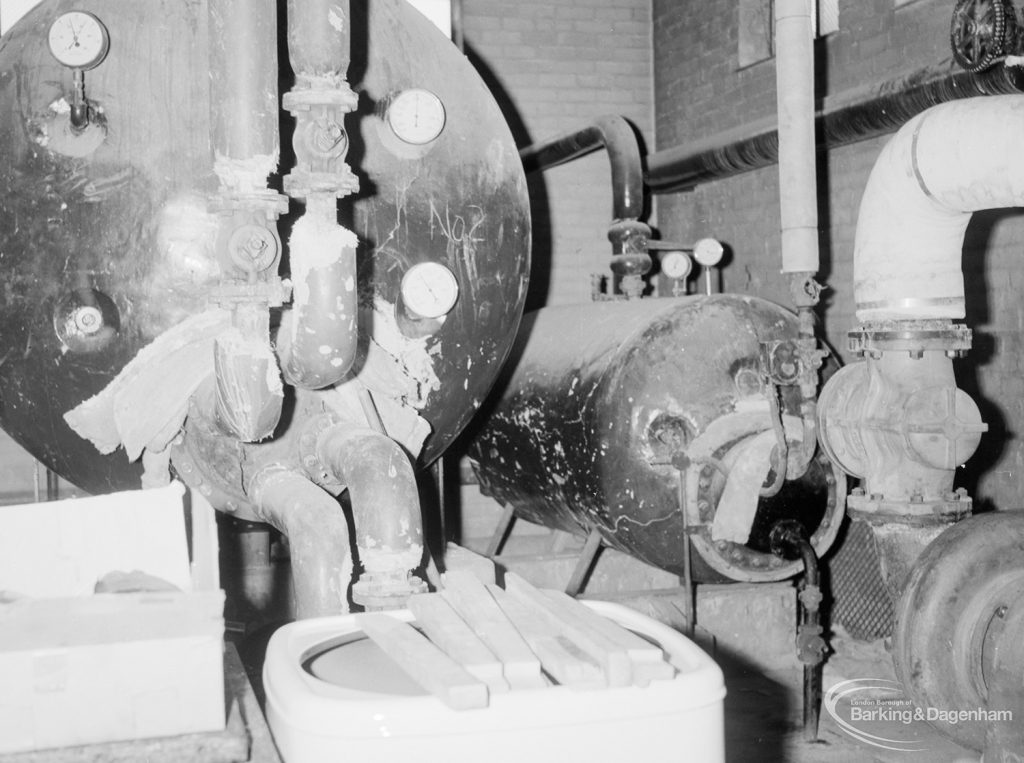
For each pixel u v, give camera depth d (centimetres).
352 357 189
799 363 273
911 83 350
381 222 224
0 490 347
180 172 204
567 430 310
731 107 533
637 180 409
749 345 299
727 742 304
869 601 400
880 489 266
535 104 591
